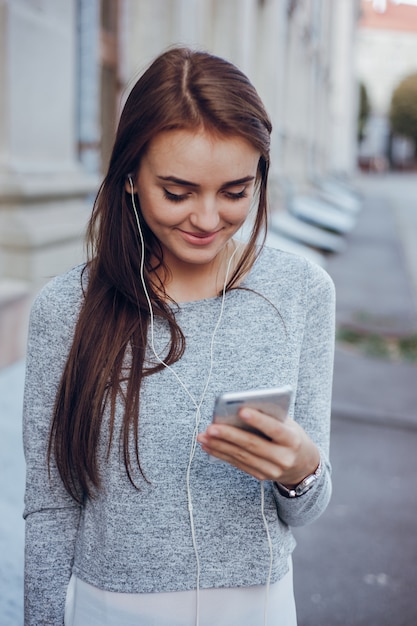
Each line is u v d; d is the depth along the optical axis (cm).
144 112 99
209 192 101
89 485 115
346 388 512
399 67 6969
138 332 111
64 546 121
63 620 121
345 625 246
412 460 393
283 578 120
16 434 333
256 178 113
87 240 119
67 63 471
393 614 254
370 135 6888
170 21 660
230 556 113
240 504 113
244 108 98
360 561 287
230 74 99
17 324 407
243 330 113
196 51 103
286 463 98
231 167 99
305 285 118
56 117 461
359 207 2255
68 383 112
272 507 115
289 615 122
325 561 286
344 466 379
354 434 426
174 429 110
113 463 112
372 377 542
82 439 111
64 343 115
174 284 116
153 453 110
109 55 588
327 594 264
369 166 5934
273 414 96
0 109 409
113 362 110
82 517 120
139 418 110
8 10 398
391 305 834
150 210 106
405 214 2125
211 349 112
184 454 111
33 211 430
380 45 6956
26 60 420
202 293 116
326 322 121
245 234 131
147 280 113
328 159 3003
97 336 111
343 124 3753
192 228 105
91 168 533
